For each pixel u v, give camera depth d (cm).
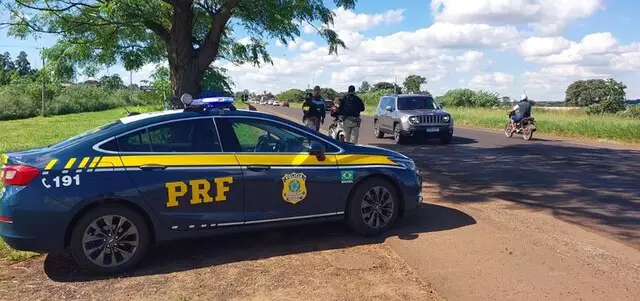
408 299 409
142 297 423
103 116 4434
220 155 514
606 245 530
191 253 532
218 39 1146
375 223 577
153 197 482
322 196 552
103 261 472
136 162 483
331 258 508
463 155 1373
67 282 460
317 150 546
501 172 1058
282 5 1188
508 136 1953
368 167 573
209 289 438
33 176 454
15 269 494
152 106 1648
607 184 905
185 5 1095
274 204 532
